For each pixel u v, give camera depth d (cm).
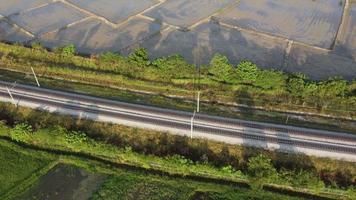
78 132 4522
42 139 4578
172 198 4153
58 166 4488
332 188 4131
